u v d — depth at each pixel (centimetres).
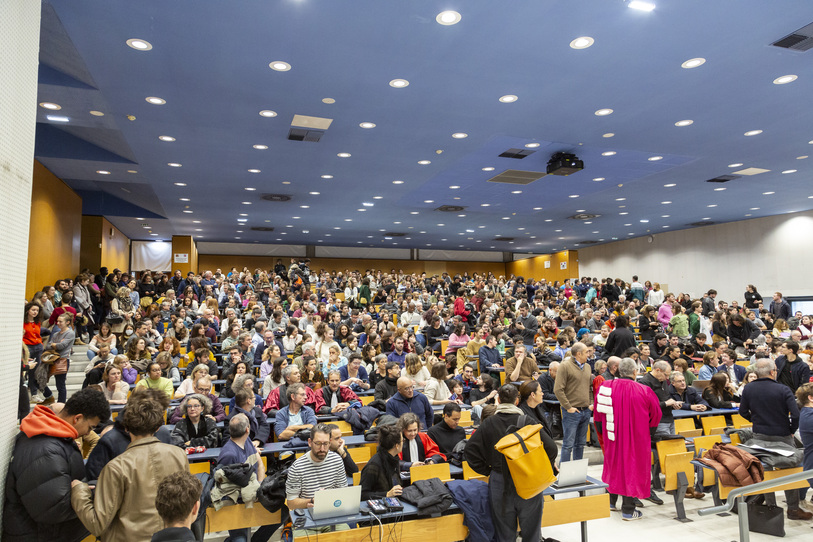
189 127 934
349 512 410
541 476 396
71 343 936
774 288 1897
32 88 314
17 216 293
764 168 1216
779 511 520
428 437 575
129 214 1828
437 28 600
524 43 633
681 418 720
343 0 546
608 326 1461
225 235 2489
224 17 577
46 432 276
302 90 772
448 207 1734
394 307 1714
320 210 1800
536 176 1296
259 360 984
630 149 1064
